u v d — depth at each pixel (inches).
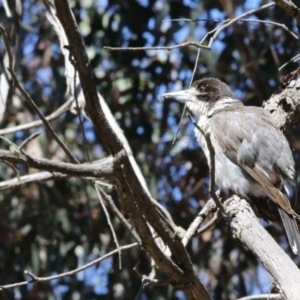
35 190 526.3
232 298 545.3
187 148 538.0
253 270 538.0
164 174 533.0
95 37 522.6
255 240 278.4
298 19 323.0
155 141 538.6
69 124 523.5
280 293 253.4
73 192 519.5
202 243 528.1
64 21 240.7
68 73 375.9
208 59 498.3
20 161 243.0
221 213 292.8
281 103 363.6
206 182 533.0
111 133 245.6
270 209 352.2
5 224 522.0
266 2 500.1
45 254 532.4
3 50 459.5
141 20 513.3
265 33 517.7
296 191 355.3
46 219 518.3
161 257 259.6
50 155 517.3
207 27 510.3
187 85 525.7
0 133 383.2
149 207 252.2
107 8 519.2
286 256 265.3
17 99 522.6
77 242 518.3
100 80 526.3
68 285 524.7
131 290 511.5
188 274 265.0
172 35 499.2
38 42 543.8
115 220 513.3
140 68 526.6
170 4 499.8
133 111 534.9
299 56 335.0
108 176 247.3
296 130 541.3
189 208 534.3
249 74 515.2
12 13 422.3
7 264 520.4
